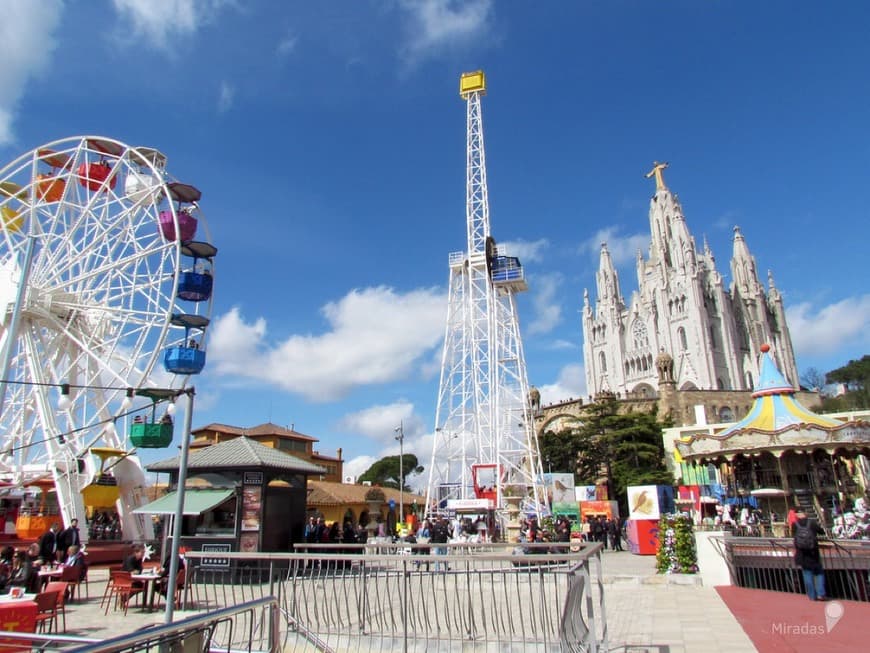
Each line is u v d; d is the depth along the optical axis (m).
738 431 31.09
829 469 33.72
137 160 34.84
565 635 10.22
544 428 87.19
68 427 33.09
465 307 61.38
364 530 34.41
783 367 148.12
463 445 57.34
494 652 11.97
